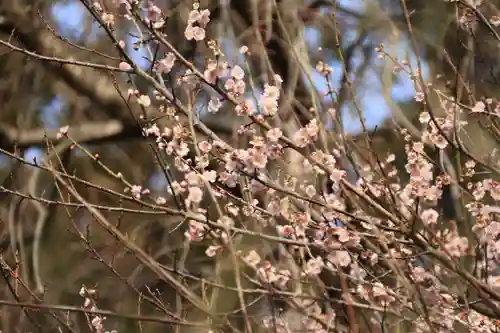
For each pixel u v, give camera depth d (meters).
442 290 2.04
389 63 2.47
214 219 2.10
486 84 2.33
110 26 2.00
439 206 2.21
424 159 2.09
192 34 2.01
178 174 2.23
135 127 2.80
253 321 2.05
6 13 2.76
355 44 2.71
